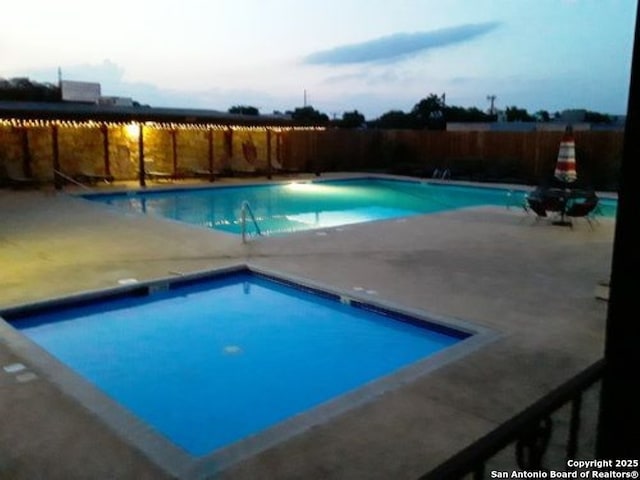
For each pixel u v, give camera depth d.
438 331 5.60
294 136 21.97
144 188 16.44
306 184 19.55
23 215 11.58
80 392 3.86
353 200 17.17
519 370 4.27
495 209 13.52
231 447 3.18
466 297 6.29
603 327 5.27
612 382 1.42
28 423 3.44
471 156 20.67
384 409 3.63
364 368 5.31
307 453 3.11
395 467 2.97
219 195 17.12
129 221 11.09
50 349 5.59
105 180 18.03
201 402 4.61
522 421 1.43
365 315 6.25
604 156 17.08
